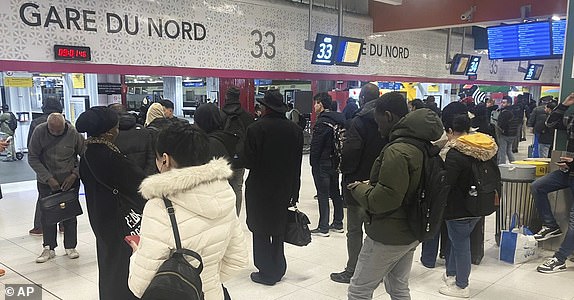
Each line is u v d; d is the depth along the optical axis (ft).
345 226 17.04
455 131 11.67
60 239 15.28
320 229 15.85
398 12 31.19
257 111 26.86
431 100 25.99
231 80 25.88
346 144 10.96
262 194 11.00
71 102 27.09
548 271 12.49
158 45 22.21
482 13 26.73
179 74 23.15
